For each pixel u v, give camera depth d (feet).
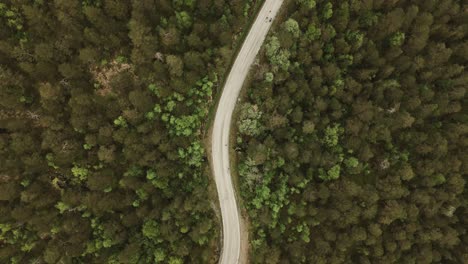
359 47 253.03
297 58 248.11
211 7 237.04
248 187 258.98
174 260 245.86
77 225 233.35
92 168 239.09
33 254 239.09
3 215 222.48
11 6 217.56
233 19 239.91
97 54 226.99
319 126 257.55
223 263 267.18
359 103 257.14
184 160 249.75
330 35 247.91
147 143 231.71
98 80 239.30
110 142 232.73
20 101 226.38
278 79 242.99
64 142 224.12
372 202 258.57
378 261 266.16
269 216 256.11
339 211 257.75
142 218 246.88
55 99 223.71
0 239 230.07
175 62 222.48
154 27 233.14
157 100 240.32
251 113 245.86
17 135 221.25
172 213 241.35
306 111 256.32
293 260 259.39
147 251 248.11
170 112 241.96
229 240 267.80
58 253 230.68
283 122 246.68
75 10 215.92
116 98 234.38
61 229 236.22
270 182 260.83
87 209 240.12
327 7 245.24
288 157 251.80
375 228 256.93
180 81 229.66
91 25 224.74
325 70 248.73
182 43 237.04
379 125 256.93
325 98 256.52
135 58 225.56
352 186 254.27
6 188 218.38
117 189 242.78
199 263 255.29
